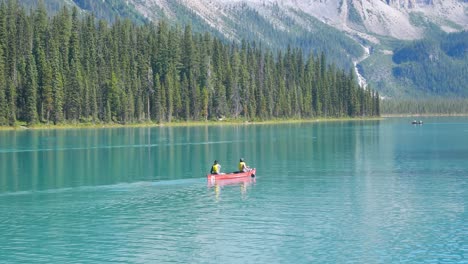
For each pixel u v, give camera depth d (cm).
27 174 9212
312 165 10350
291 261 4878
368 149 13375
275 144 14400
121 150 12662
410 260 4872
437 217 6206
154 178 8812
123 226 5944
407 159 11331
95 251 5178
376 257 4947
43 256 5059
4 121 19612
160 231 5759
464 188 7906
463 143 15225
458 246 5200
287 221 6078
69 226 5966
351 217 6228
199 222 6066
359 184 8250
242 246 5275
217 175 8500
